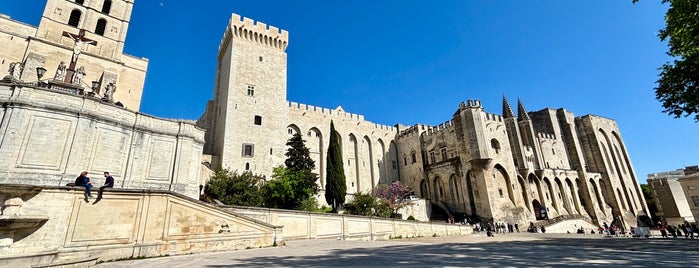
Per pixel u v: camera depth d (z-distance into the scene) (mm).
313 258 11148
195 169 25531
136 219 13289
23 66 30062
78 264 10539
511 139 54625
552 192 53625
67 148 19109
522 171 51531
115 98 36219
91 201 12352
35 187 11102
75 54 27844
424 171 55969
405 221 30781
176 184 23391
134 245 12883
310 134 53688
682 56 16203
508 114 56344
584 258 9727
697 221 50344
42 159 18172
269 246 17172
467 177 47250
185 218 14539
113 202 12875
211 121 47125
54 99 19516
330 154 36656
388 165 61594
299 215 22250
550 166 58062
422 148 58375
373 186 57469
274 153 43812
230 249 15539
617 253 11484
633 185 68188
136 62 40781
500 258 10141
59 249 11188
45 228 11148
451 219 40594
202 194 26766
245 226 16500
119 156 21359
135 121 22953
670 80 17438
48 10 34312
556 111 68250
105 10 39344
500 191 45781
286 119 50438
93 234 12078
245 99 43688
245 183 28750
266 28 50219
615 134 72188
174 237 13984
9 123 17734
